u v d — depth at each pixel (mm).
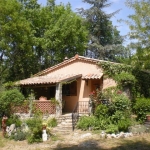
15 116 17062
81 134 14305
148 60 16969
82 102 19625
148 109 15336
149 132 13781
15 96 17500
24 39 26703
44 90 22547
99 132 14305
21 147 12406
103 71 18891
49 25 32188
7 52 27375
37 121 14766
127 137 13062
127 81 17203
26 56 28625
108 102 16078
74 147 11805
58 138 13695
